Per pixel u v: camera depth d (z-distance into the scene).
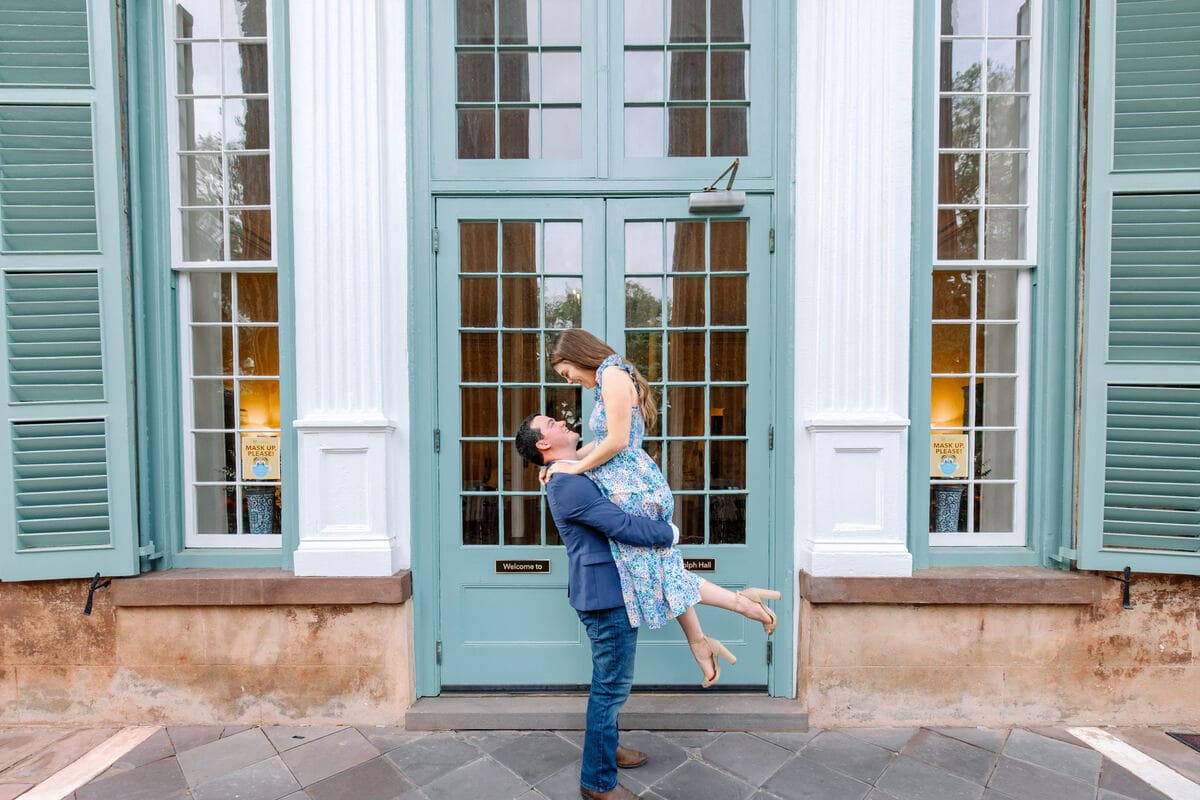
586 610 1.99
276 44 2.59
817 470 2.60
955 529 2.86
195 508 2.83
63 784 2.23
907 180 2.58
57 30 2.48
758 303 2.72
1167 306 2.49
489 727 2.59
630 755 2.34
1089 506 2.56
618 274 2.74
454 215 2.73
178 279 2.79
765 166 2.71
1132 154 2.49
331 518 2.60
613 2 2.73
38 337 2.50
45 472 2.51
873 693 2.62
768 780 2.26
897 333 2.61
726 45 2.73
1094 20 2.49
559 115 2.77
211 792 2.19
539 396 2.77
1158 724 2.61
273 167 2.77
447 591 2.76
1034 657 2.61
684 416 2.77
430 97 2.70
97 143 2.51
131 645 2.61
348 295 2.59
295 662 2.62
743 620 2.75
